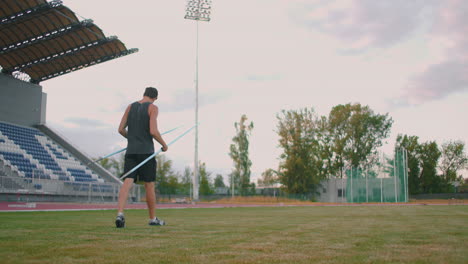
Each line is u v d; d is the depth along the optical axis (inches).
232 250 100.2
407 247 108.3
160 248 102.6
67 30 863.1
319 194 1923.0
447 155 2428.6
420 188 2458.2
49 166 1011.3
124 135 194.7
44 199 823.7
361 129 2094.0
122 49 1013.8
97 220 238.2
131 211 459.2
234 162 1984.5
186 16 1379.2
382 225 200.2
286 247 106.9
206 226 183.3
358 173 1601.9
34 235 131.2
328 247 107.4
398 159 1560.0
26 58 1005.2
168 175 2219.5
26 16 784.3
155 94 194.4
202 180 2691.9
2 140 964.6
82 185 887.7
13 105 1091.9
